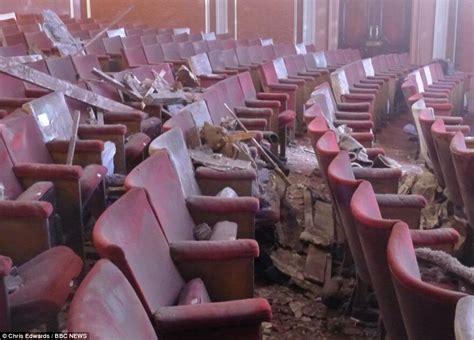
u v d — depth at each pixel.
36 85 3.81
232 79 4.84
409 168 5.19
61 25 7.06
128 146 3.50
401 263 1.52
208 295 1.93
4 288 1.67
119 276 1.34
